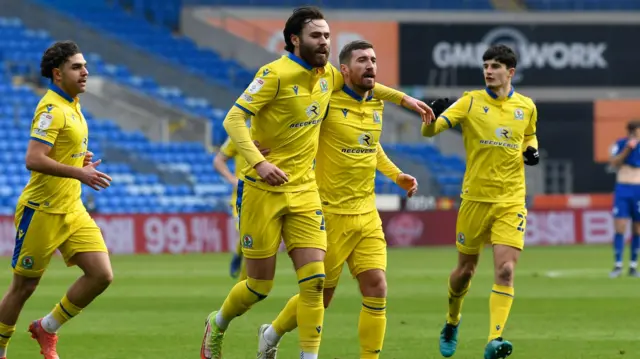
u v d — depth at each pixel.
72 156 17.34
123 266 43.84
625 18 74.88
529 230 60.81
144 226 53.72
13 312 17.73
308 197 16.50
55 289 33.62
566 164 74.25
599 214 61.91
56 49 17.11
